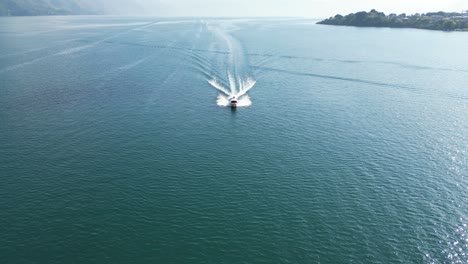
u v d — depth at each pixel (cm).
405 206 5912
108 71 14212
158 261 4794
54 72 13962
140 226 5381
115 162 7088
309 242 5150
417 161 7319
